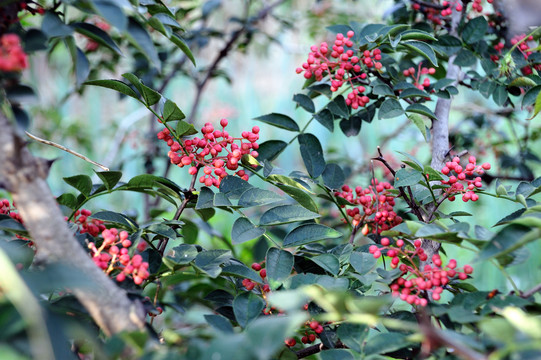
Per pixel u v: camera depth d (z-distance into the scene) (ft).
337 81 6.38
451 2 7.77
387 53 7.20
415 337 3.59
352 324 4.16
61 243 3.73
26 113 3.92
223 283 7.04
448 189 5.63
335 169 6.54
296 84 18.49
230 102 18.28
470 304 4.23
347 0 15.16
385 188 6.33
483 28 6.91
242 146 5.53
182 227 7.11
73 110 17.63
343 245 5.74
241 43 11.68
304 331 5.19
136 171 15.75
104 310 3.73
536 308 4.21
